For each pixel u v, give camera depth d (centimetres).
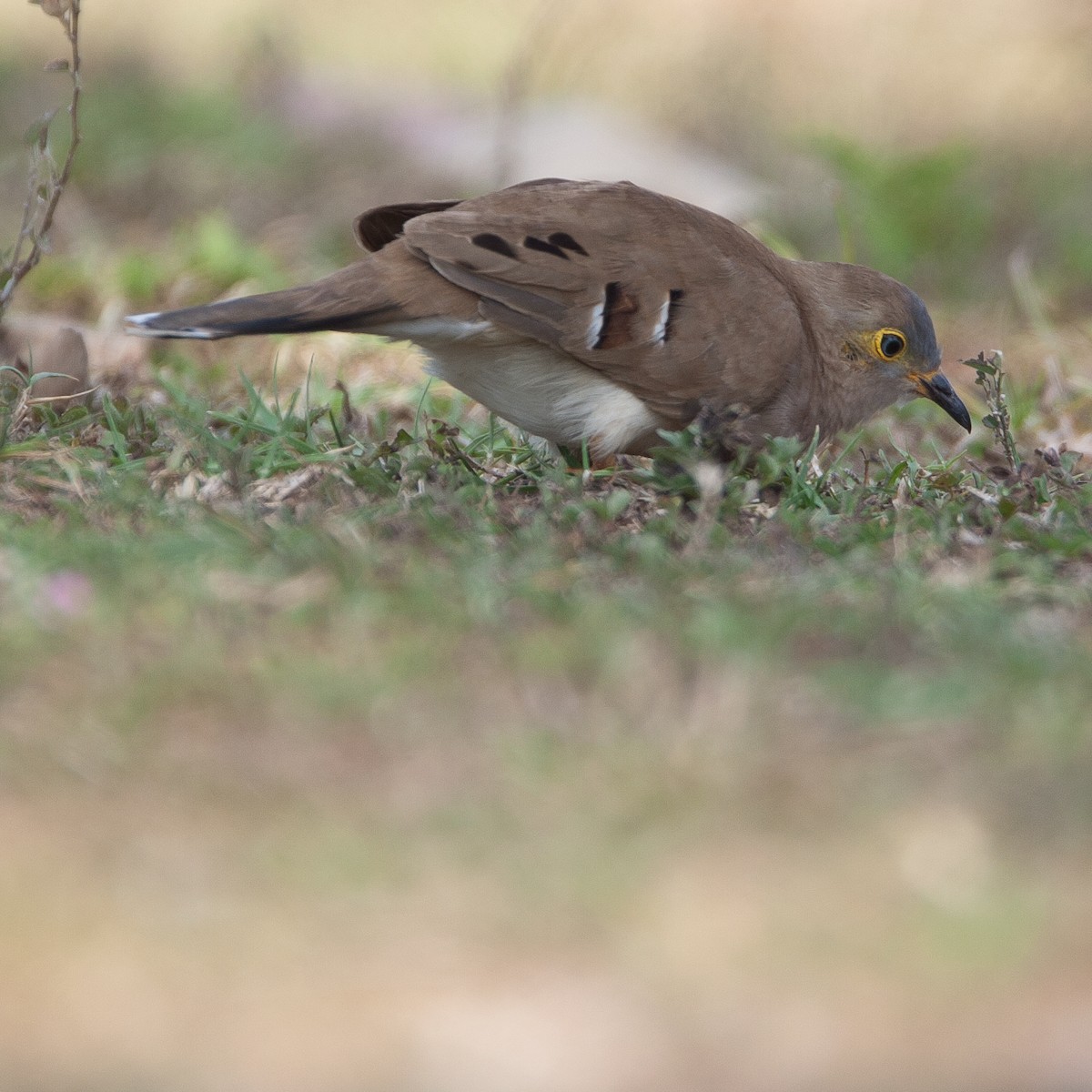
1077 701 840
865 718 827
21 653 861
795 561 1033
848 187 2128
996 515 1135
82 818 737
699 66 2916
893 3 3203
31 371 1312
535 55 2491
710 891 694
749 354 1179
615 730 811
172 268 1791
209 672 843
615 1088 582
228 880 695
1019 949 655
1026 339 1820
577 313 1124
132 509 1058
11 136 2330
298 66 2703
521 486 1183
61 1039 604
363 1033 609
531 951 655
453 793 760
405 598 922
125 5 3350
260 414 1280
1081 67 2939
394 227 1217
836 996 631
